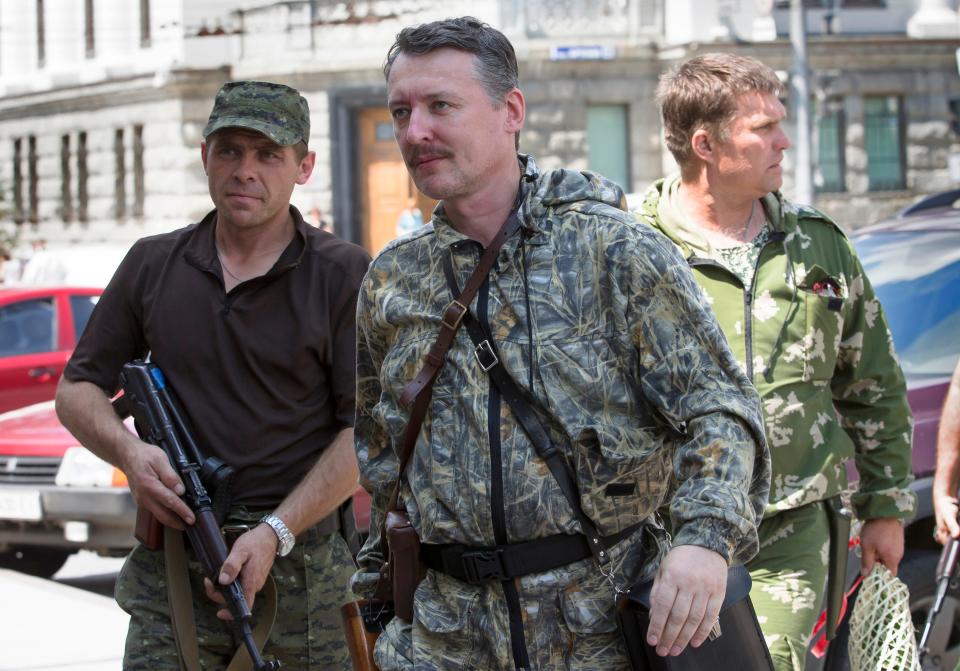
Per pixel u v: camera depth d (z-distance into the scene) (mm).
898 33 26625
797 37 23031
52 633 5680
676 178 3678
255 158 3246
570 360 2268
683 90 3502
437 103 2320
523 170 2438
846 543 3506
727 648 2227
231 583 3066
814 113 25375
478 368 2316
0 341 9719
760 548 3393
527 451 2277
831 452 3420
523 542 2285
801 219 3531
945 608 4383
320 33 25812
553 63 25156
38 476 6730
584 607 2281
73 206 30406
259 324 3271
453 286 2379
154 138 27703
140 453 3160
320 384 3303
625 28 25484
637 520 2314
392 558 2424
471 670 2340
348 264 3320
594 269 2285
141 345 3408
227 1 26500
